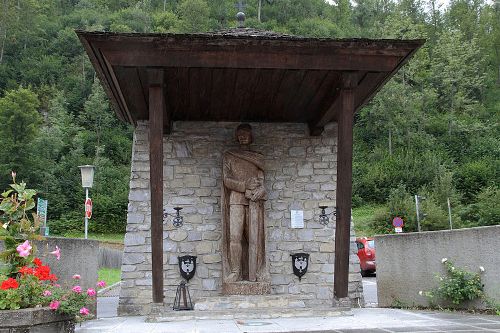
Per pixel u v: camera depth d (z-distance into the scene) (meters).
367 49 7.65
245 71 8.00
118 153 52.97
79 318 6.69
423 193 40.44
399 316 7.75
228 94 9.02
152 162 7.49
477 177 45.12
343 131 7.85
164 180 10.25
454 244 8.34
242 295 8.75
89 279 8.61
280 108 9.79
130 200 10.11
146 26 69.81
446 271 8.42
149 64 7.36
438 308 8.57
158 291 7.61
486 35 68.00
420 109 54.56
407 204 36.78
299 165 10.53
